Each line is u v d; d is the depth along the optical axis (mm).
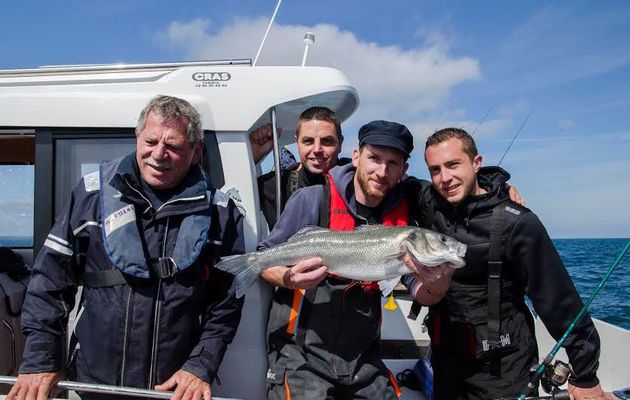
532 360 2875
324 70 3160
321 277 2707
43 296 2520
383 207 3133
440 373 3070
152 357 2475
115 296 2469
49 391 2414
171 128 2469
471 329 2871
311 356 2828
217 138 2977
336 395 2889
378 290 2984
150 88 2967
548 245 2742
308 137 3869
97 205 2574
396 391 2939
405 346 4410
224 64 3154
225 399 2420
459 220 2904
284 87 3045
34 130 2947
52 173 2910
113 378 2473
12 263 3260
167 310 2482
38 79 2973
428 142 2943
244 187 2965
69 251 2590
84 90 2949
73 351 2641
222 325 2631
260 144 3732
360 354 2883
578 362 2736
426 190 3186
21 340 3141
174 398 2355
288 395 2717
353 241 2814
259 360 2906
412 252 2688
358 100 3617
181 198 2562
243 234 2783
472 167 2854
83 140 2941
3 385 2988
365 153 2920
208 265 2652
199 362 2506
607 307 9992
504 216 2748
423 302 2936
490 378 2855
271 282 2871
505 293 2844
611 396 2721
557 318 2764
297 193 3137
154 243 2531
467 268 2854
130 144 2957
